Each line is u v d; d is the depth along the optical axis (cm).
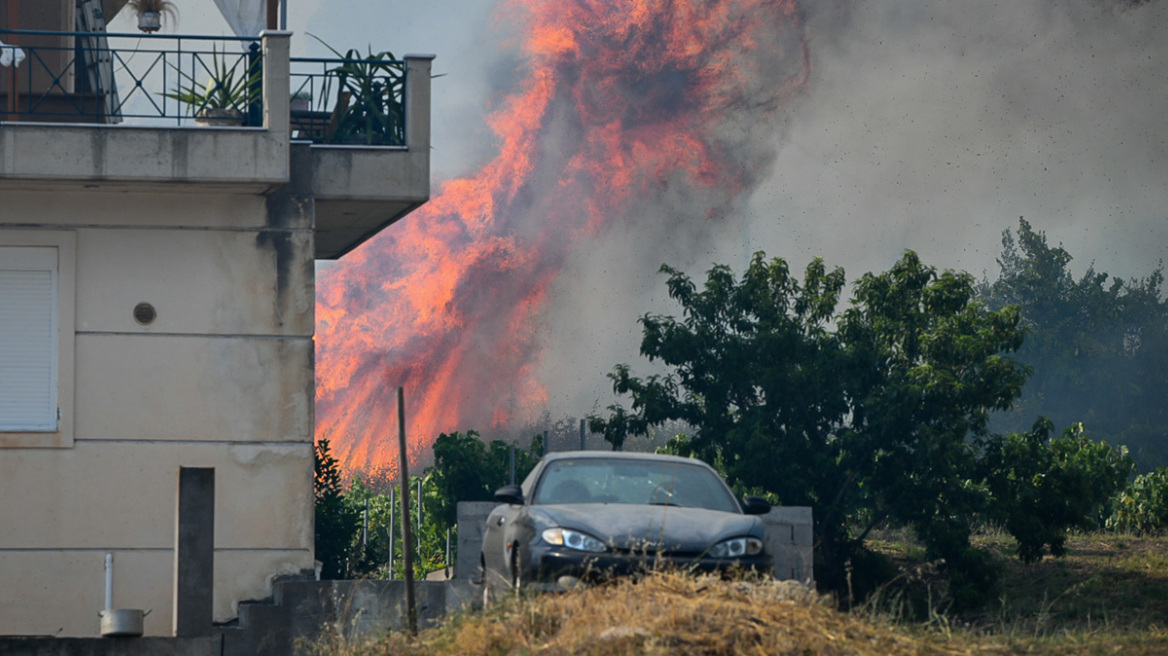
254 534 2531
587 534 1727
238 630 2411
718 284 4762
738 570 1661
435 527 5628
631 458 2073
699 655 1334
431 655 1590
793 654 1337
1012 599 4456
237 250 2586
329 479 4297
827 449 4600
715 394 4731
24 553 2472
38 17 3070
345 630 2384
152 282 2559
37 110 2870
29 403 2516
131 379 2536
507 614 1566
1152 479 6325
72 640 2048
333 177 2639
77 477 2503
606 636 1370
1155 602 4141
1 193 2527
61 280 2531
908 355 4694
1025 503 4484
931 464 4256
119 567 2494
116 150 2427
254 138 2477
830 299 4766
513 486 1981
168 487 2522
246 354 2570
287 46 2508
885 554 5062
